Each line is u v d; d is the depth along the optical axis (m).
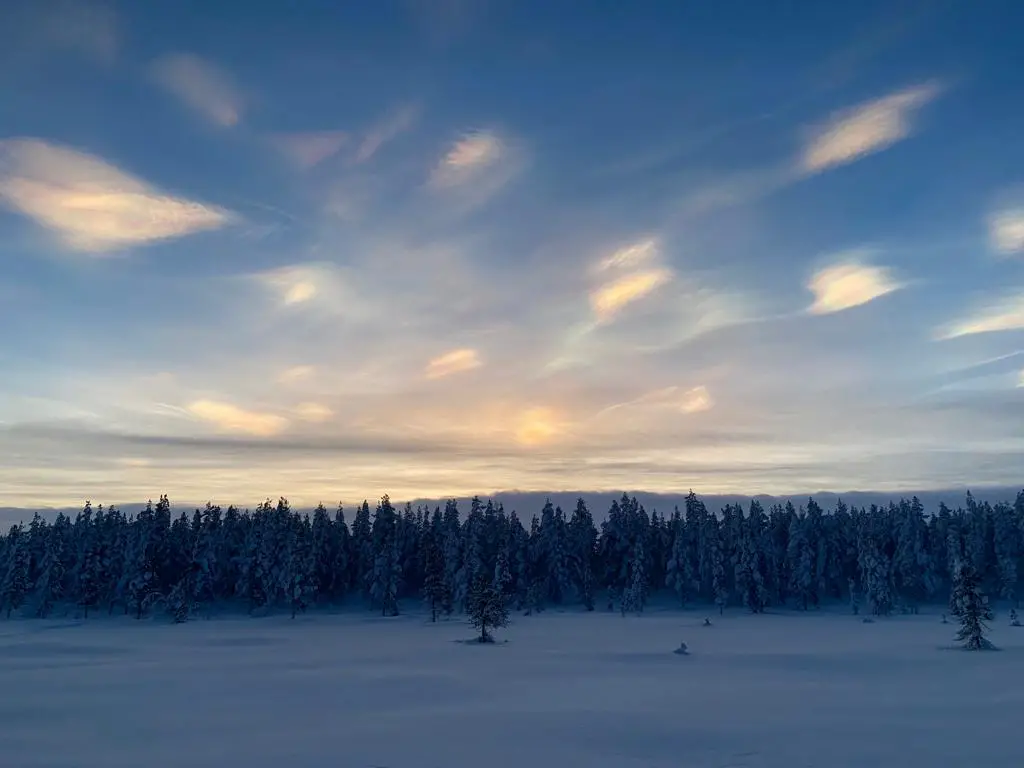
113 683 49.53
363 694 43.62
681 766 25.48
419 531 150.50
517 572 134.62
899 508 145.38
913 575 132.00
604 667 56.53
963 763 25.92
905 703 38.88
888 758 26.62
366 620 116.88
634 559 131.62
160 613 118.00
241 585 127.31
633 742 29.19
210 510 144.62
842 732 31.06
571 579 135.12
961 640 70.50
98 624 109.38
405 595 141.88
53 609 119.81
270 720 35.19
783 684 46.69
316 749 28.31
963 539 133.75
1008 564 127.06
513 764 25.77
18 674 55.06
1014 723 33.16
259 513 137.75
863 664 57.66
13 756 27.88
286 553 124.50
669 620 112.31
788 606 133.00
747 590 127.88
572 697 41.66
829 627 98.31
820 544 134.88
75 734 32.16
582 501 153.38
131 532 124.19
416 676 51.91
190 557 130.88
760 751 27.62
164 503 130.12
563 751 27.66
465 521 140.62
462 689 45.41
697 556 135.75
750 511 149.50
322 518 140.12
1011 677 49.88
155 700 41.91
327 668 57.44
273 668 57.72
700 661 60.22
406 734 31.05
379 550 135.62
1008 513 133.88
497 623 80.19
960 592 69.69
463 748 28.23
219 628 104.06
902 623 105.12
